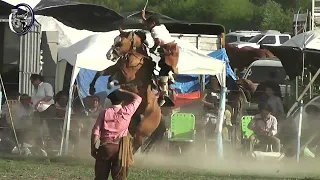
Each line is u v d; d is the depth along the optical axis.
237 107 39.31
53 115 36.94
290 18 134.12
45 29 49.09
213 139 37.12
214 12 134.75
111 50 27.95
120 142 21.28
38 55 46.75
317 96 39.75
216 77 39.22
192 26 53.94
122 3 117.69
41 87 37.66
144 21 29.27
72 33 49.84
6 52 47.97
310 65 41.19
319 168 33.28
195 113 39.75
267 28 134.25
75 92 40.69
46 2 50.09
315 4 55.34
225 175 29.83
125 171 21.33
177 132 36.97
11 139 36.88
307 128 37.19
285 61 41.28
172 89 29.34
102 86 42.84
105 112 21.31
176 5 134.62
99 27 53.75
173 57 28.69
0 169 28.84
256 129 35.75
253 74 54.78
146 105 28.08
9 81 47.78
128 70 27.94
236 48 62.03
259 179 28.91
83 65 35.16
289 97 42.53
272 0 145.88
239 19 136.38
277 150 35.38
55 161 32.41
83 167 30.42
